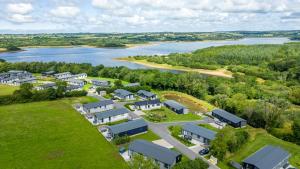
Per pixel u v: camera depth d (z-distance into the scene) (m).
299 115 100.38
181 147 78.81
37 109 112.56
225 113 104.94
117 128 86.44
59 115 105.31
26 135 85.31
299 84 167.75
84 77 196.50
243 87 144.12
